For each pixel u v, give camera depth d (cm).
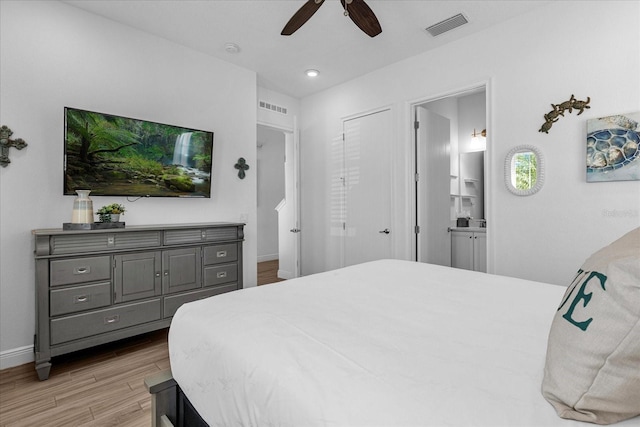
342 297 140
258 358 85
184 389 108
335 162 416
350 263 400
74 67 250
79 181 245
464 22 273
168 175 295
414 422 59
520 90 263
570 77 239
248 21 272
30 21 230
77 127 242
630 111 215
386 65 355
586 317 62
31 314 231
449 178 395
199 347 104
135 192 275
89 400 181
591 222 232
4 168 221
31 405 177
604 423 57
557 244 246
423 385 70
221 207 342
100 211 247
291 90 429
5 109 221
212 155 330
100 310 227
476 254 384
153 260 253
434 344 92
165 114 300
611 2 223
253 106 369
